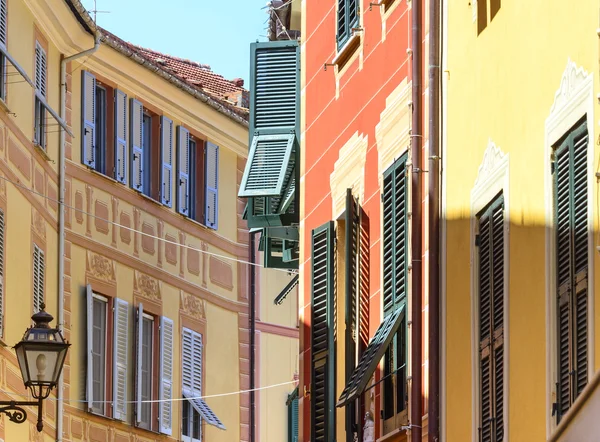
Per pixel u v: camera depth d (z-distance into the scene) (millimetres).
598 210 15711
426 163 21609
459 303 20219
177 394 47656
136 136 46312
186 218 48594
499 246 18859
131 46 45375
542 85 17609
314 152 27703
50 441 41062
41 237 40719
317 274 26312
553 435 10594
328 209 26703
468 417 19672
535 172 17672
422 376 21297
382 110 23938
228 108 50094
